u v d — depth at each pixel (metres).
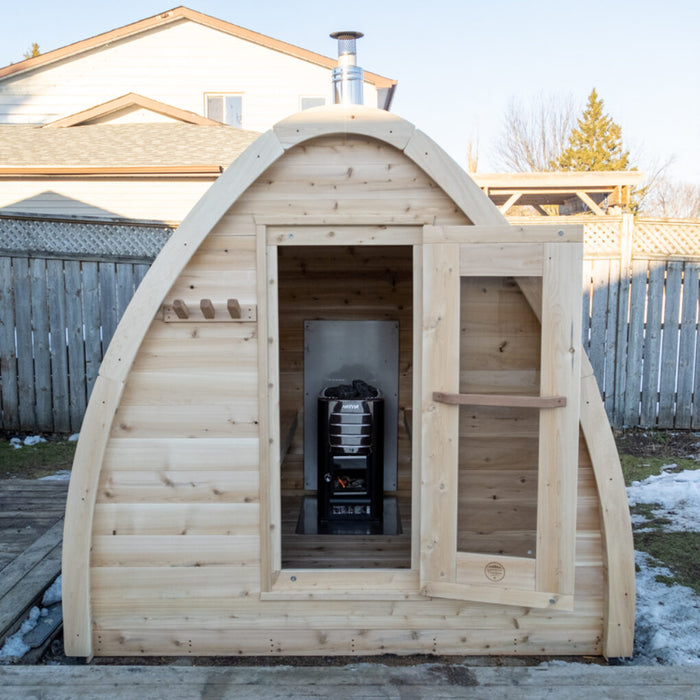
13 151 11.87
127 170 10.67
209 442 3.07
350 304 5.15
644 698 2.62
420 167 2.92
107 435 3.02
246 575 3.12
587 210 12.84
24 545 4.32
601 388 8.12
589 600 3.12
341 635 3.16
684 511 5.44
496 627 3.15
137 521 3.10
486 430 2.97
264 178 2.98
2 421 7.96
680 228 7.87
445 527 2.99
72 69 14.86
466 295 2.94
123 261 7.75
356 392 4.61
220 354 3.04
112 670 2.83
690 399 8.00
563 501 2.89
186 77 14.88
